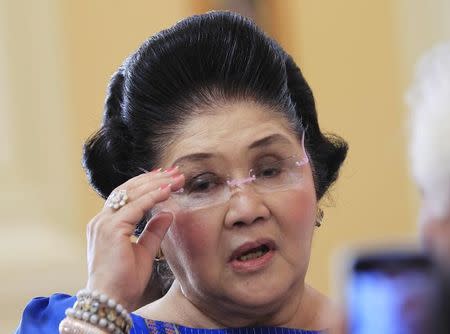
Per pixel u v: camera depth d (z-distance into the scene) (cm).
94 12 1208
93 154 453
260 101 419
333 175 467
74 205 1179
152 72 423
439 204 193
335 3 1289
